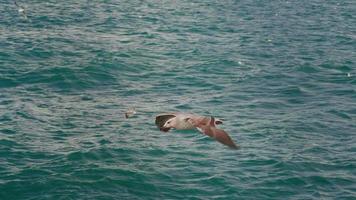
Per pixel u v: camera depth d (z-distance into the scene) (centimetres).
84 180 6744
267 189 6725
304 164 7375
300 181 6944
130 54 13138
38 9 19638
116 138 8056
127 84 10881
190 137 8131
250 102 10000
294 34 17175
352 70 12600
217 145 7862
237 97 10288
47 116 8906
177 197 6488
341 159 7600
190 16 19775
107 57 12606
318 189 6806
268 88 10919
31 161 7212
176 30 16888
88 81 10812
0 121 8519
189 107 9650
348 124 9019
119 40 14950
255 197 6556
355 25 19538
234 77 11631
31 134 8094
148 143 7906
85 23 17425
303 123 8938
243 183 6825
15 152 7444
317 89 11000
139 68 12019
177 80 11269
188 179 6888
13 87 10312
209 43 15088
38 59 12288
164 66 12312
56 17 18162
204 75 11706
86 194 6450
